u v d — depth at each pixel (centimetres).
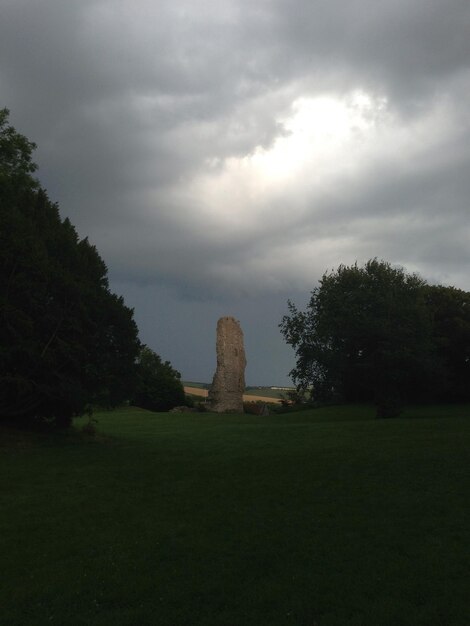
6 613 727
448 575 798
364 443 1988
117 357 2373
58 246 2317
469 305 5141
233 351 5694
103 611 735
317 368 4184
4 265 2038
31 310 2077
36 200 2442
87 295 2225
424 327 3734
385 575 808
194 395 7762
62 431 2372
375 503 1183
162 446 2133
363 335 3625
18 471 1582
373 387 3819
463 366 5006
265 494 1310
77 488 1403
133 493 1354
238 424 3294
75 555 938
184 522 1111
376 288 3872
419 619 677
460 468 1459
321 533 1009
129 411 4934
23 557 928
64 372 2166
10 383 2017
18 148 2520
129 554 934
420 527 1012
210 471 1605
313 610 716
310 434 2391
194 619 704
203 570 859
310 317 4203
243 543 973
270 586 790
